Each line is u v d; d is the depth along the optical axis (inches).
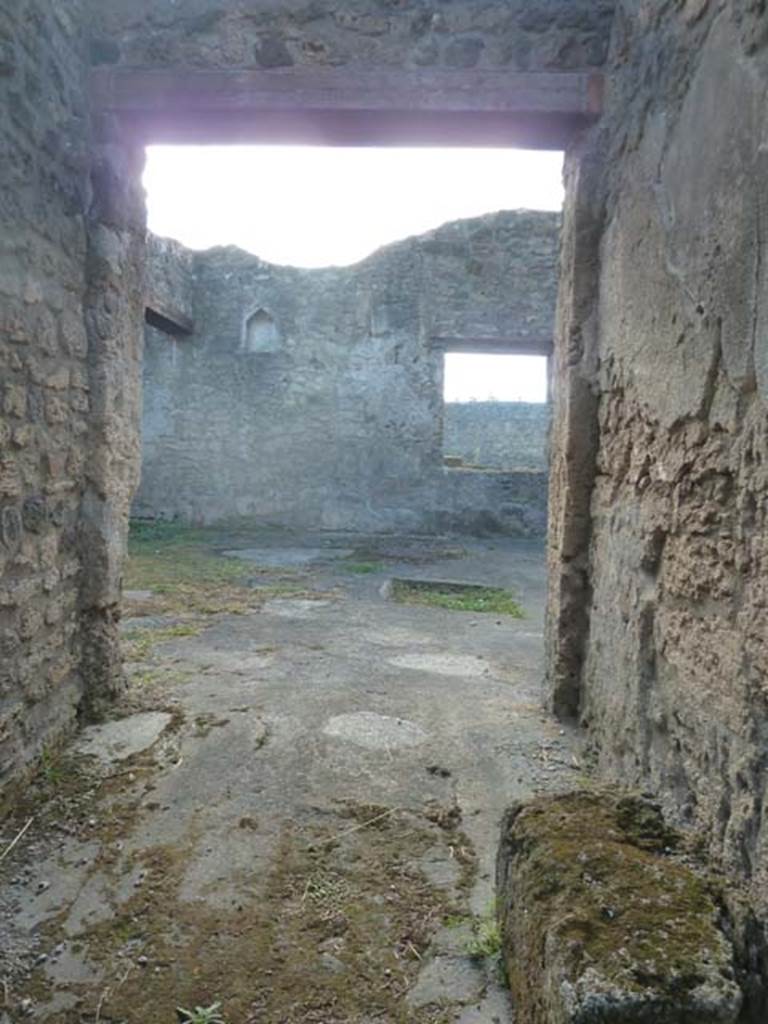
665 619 82.5
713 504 70.3
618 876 59.6
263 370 423.5
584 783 102.1
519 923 61.4
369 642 177.8
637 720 90.2
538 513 408.8
